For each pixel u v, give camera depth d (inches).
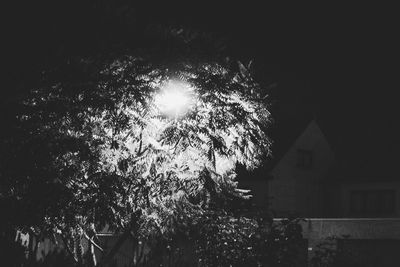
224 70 369.1
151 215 397.7
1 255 340.5
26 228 352.2
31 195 327.6
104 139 344.8
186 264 421.4
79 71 335.6
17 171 322.0
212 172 378.0
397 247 652.7
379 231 657.0
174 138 350.0
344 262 370.0
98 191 335.3
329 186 1259.8
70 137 329.7
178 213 408.2
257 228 374.3
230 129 369.4
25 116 335.3
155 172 356.5
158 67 350.0
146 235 429.4
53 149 321.4
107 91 337.7
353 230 669.3
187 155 363.3
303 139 1258.0
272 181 1152.8
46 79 336.5
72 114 328.2
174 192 372.2
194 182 370.3
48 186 325.7
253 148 395.5
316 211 1250.0
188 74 353.4
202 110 355.3
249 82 376.5
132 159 350.3
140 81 340.8
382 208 1166.3
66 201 332.2
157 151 355.6
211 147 355.9
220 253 379.9
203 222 398.9
